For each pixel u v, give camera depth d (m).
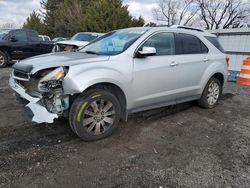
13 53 11.86
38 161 3.21
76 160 3.27
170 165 3.26
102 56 3.92
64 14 35.59
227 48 11.09
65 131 4.11
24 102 3.91
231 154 3.61
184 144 3.87
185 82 4.94
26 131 4.05
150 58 4.29
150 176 3.00
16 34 11.95
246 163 3.39
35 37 12.61
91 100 3.65
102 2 28.75
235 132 4.43
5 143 3.63
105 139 3.91
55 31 39.00
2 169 2.99
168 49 4.67
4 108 5.14
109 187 2.77
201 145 3.86
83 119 3.64
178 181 2.93
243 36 10.43
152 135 4.13
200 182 2.93
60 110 3.53
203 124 4.74
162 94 4.56
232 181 2.97
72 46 10.18
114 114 3.93
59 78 3.41
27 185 2.74
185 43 5.02
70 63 3.60
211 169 3.20
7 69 11.24
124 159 3.35
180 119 4.95
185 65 4.85
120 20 28.05
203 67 5.26
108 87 3.90
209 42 5.59
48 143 3.69
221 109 5.77
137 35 4.38
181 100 5.05
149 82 4.28
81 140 3.83
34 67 3.54
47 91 3.42
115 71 3.81
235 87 8.40
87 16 29.31
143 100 4.29
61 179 2.87
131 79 4.02
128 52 4.06
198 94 5.35
